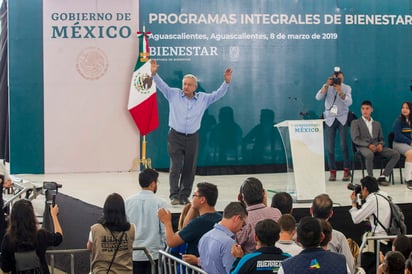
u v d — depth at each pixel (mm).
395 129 11164
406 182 10836
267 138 12758
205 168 12578
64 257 9758
